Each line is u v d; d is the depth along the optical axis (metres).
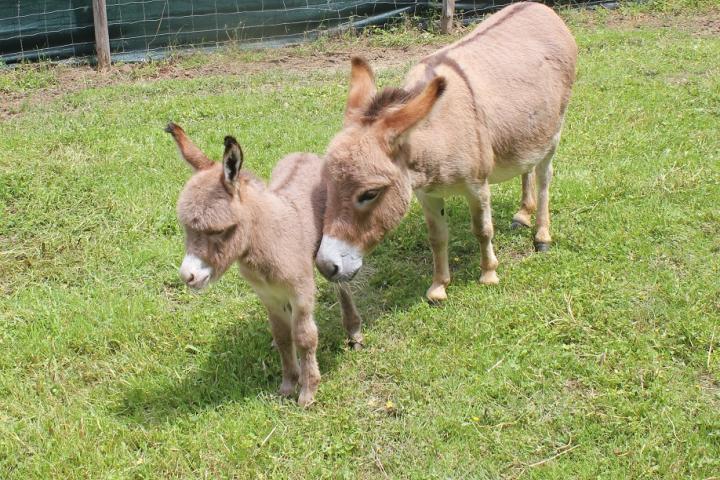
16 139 4.13
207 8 5.60
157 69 5.32
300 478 2.42
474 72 2.92
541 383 2.64
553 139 3.21
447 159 2.78
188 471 2.45
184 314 3.04
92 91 4.89
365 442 2.52
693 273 3.01
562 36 3.22
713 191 3.42
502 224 3.47
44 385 2.75
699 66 4.75
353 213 2.53
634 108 4.20
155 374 2.81
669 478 2.32
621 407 2.52
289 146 4.02
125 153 4.02
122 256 3.35
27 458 2.51
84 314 3.04
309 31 5.83
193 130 4.26
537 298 2.97
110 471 2.44
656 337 2.76
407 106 2.53
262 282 2.52
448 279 3.08
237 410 2.65
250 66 5.39
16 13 5.30
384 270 3.25
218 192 2.35
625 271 3.05
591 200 3.50
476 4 6.04
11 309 3.09
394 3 5.94
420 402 2.62
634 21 5.88
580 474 2.36
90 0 5.39
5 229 3.49
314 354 2.63
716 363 2.64
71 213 3.60
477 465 2.41
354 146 2.51
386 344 2.88
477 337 2.84
